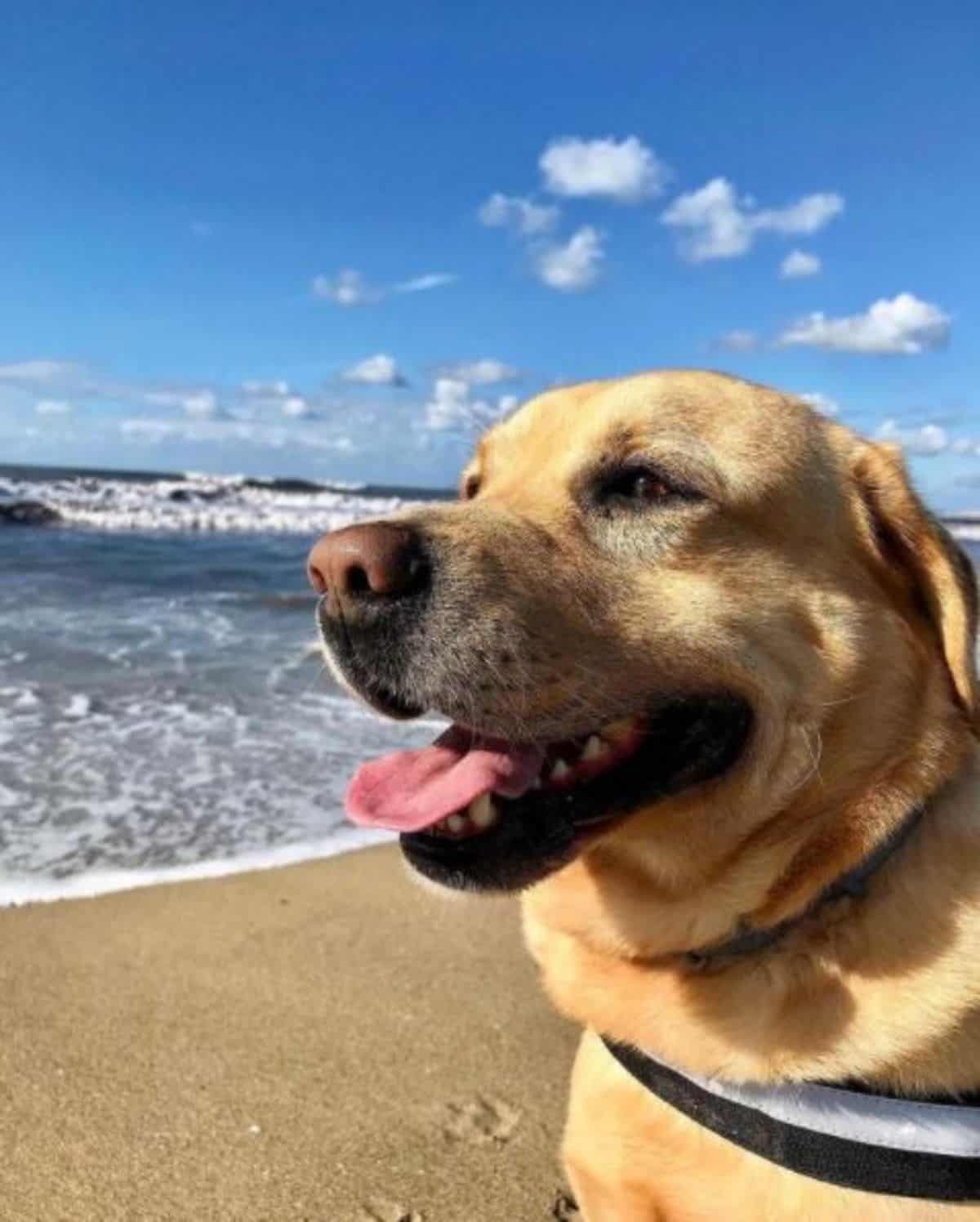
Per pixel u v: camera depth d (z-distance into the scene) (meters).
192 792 1.11
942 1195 0.36
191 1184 0.52
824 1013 0.38
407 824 0.39
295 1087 0.60
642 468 0.44
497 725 0.40
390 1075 0.62
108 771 1.16
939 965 0.38
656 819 0.41
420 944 0.79
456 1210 0.51
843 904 0.39
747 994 0.39
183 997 0.70
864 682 0.42
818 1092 0.37
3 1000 0.68
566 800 0.40
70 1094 0.58
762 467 0.44
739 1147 0.38
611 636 0.42
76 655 1.74
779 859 0.40
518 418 0.52
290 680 1.65
